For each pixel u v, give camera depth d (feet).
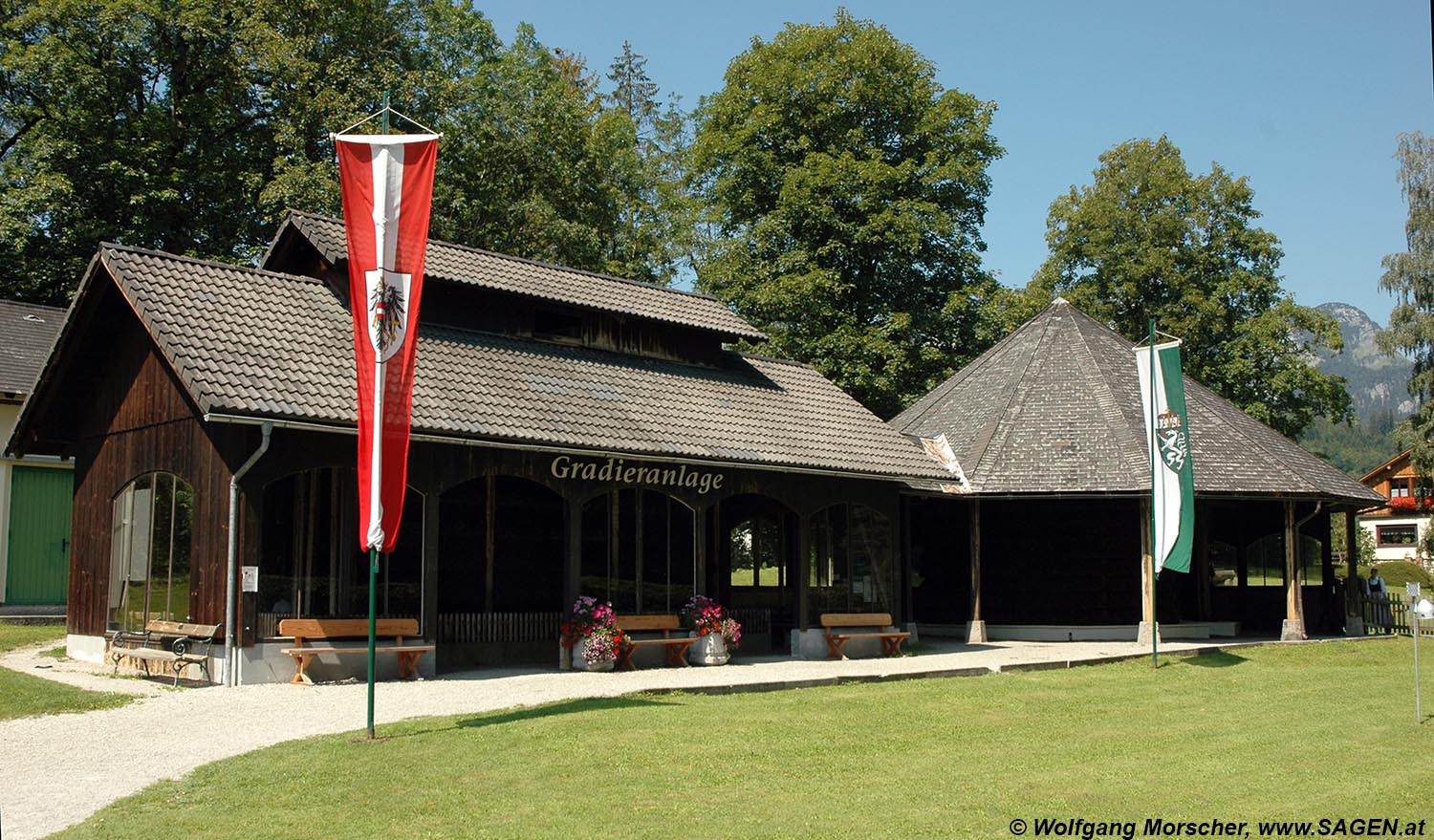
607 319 77.25
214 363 53.83
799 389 86.07
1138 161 164.86
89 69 106.22
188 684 54.13
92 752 38.63
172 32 112.06
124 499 63.16
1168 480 72.84
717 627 70.33
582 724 44.04
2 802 32.45
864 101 141.18
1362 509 102.68
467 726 43.21
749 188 144.46
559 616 71.15
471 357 66.90
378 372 43.09
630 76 198.59
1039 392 96.89
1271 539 102.73
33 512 87.66
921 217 135.13
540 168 133.59
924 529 100.07
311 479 57.11
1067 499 93.91
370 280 43.57
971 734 46.03
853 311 141.18
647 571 70.23
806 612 76.02
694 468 70.85
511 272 73.10
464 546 68.69
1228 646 82.43
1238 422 99.81
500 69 134.82
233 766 36.24
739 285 139.74
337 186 109.60
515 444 60.44
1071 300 164.86
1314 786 37.42
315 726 43.39
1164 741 45.50
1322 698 59.36
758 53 147.23
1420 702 53.31
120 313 62.90
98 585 64.90
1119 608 93.40
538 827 30.66
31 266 109.40
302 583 56.39
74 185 107.04
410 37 131.13
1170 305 159.33
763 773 37.42
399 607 59.62
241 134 119.85
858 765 39.11
